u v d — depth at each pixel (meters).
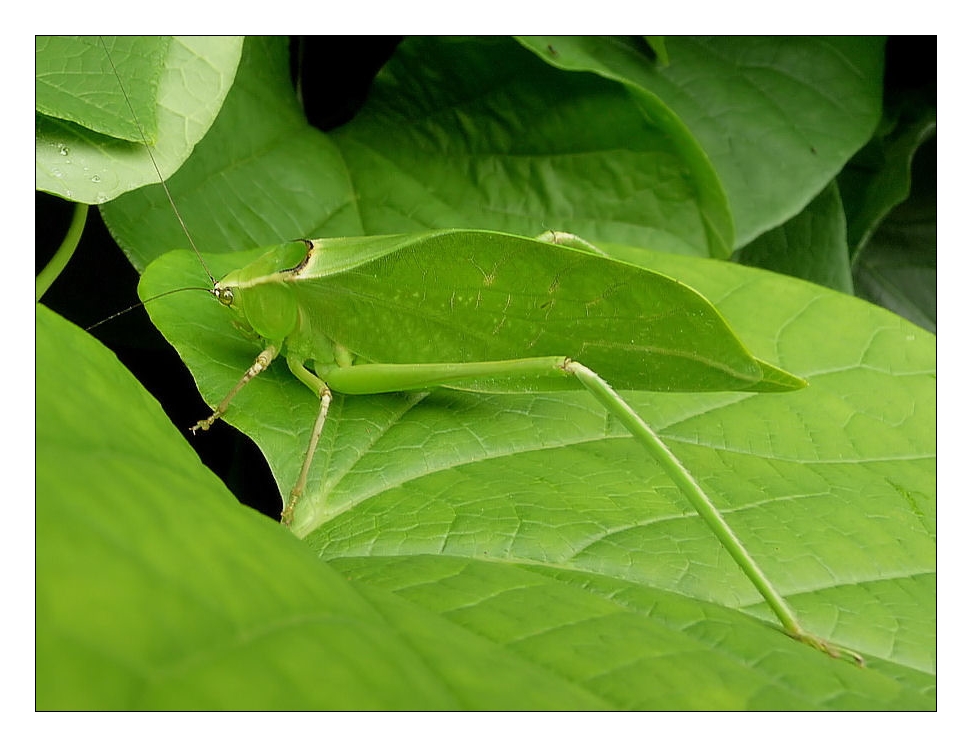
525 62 0.31
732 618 0.25
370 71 0.33
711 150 0.32
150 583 0.16
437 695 0.19
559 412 0.28
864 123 0.32
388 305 0.28
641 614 0.24
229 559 0.19
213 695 0.15
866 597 0.25
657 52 0.32
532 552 0.25
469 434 0.27
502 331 0.27
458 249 0.27
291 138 0.31
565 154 0.32
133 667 0.14
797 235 0.33
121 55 0.27
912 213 0.35
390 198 0.32
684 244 0.32
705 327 0.27
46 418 0.20
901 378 0.29
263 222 0.30
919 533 0.26
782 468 0.27
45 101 0.26
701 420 0.28
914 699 0.24
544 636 0.24
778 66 0.32
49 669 0.13
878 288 0.35
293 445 0.27
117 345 0.29
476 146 0.32
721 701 0.23
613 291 0.27
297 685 0.16
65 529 0.16
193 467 0.23
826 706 0.24
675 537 0.26
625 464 0.27
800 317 0.29
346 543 0.26
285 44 0.32
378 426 0.27
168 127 0.27
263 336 0.28
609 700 0.23
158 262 0.28
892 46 0.34
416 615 0.23
